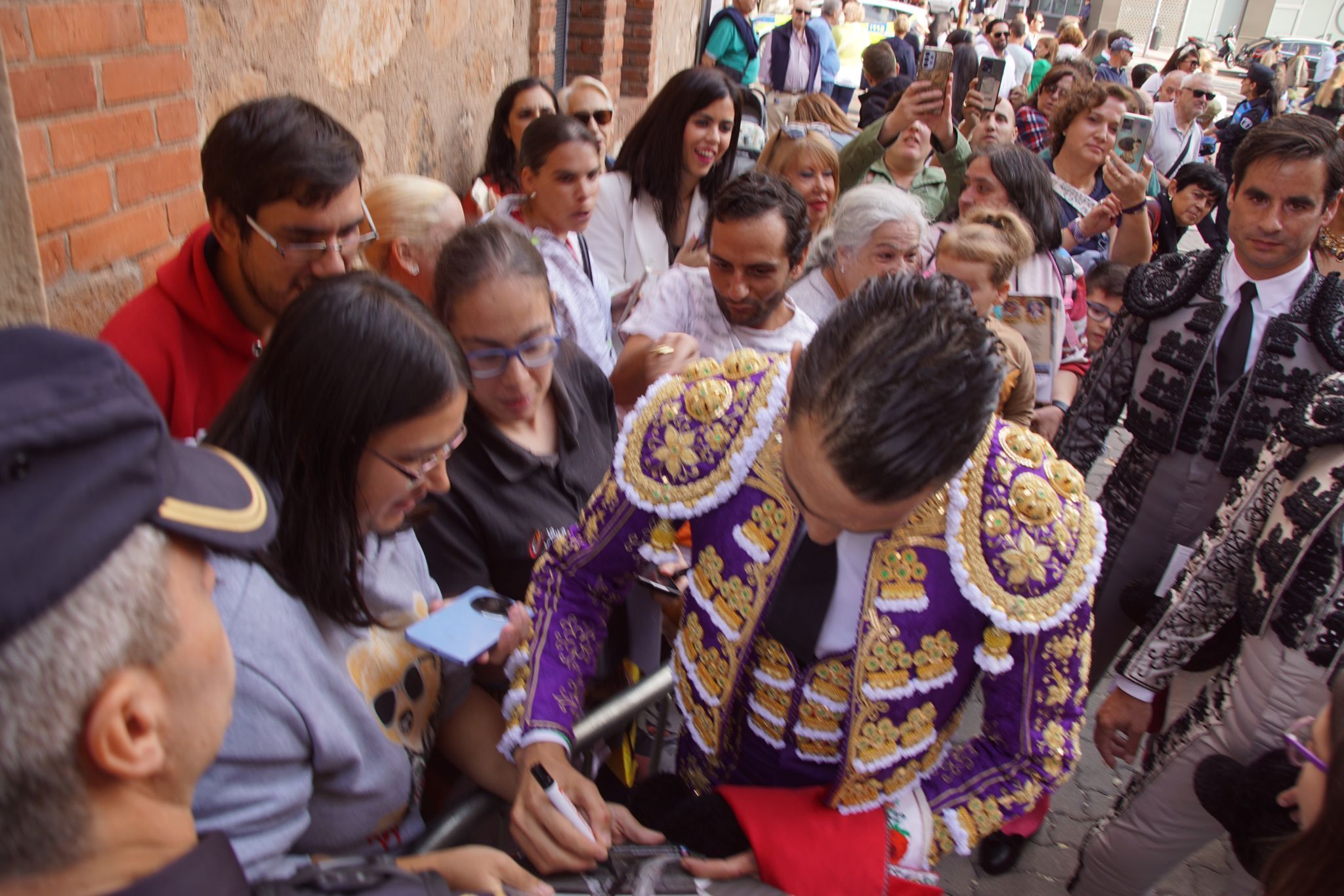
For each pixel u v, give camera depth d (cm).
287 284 161
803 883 111
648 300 249
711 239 234
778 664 119
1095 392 253
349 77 309
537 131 267
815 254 282
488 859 108
